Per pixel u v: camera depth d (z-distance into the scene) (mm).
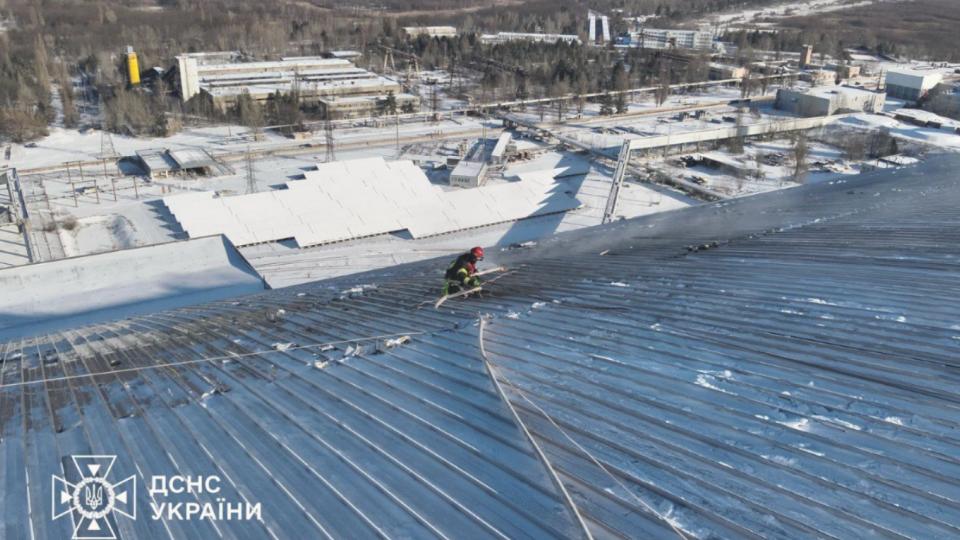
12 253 55844
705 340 13367
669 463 9227
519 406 11297
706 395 11055
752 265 19781
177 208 61031
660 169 81438
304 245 58906
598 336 14141
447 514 8836
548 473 9023
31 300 39438
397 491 9453
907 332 12914
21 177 75250
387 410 11945
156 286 42156
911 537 7449
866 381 11062
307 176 67875
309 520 9094
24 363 18641
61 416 13664
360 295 22234
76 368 17344
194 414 13016
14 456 11766
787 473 8812
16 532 9445
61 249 57125
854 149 84250
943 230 21828
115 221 62906
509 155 85562
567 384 11930
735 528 7859
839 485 8438
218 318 22250
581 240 32000
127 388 15125
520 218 67688
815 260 19469
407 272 27281
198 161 76188
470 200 68375
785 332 13430
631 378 11922
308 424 11836
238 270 45219
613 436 10070
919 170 44844
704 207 40844
